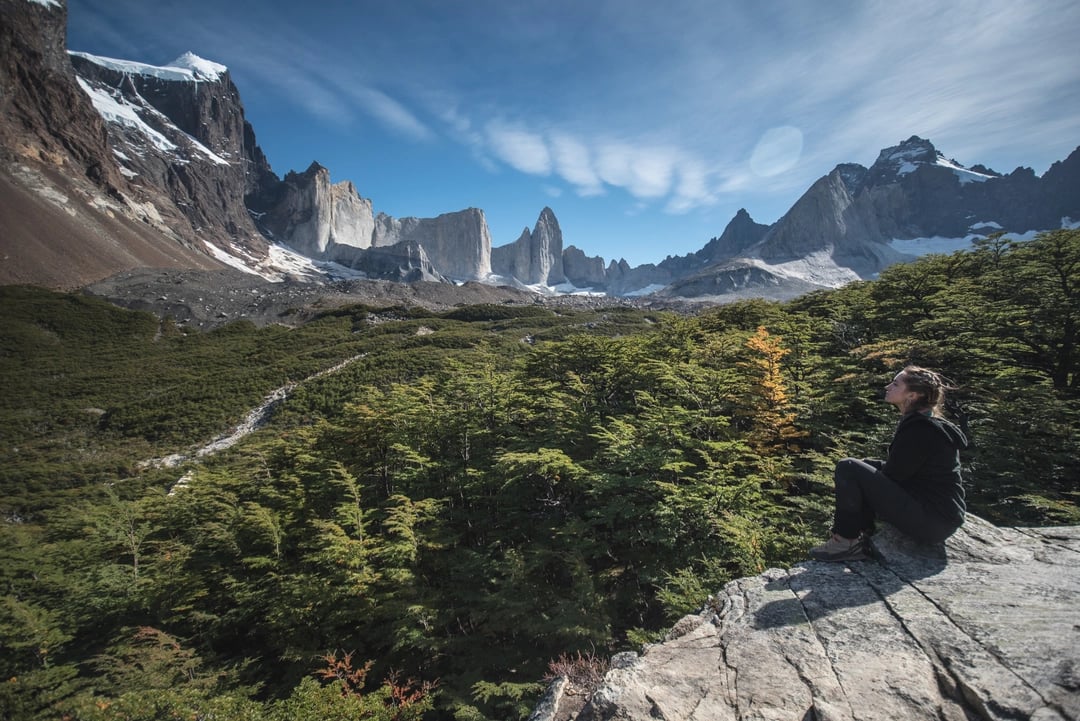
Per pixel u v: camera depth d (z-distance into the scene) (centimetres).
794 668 327
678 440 1240
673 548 1047
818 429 1353
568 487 1358
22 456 4012
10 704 1037
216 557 1480
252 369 5700
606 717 317
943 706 276
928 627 335
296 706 824
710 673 339
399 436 1628
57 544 1839
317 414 4247
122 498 3212
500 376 1903
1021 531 446
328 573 1239
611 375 1836
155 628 1275
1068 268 1539
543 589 1121
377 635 1141
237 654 1282
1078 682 256
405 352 5641
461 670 1064
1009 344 1473
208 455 3888
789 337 2011
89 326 6906
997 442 1104
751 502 1067
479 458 1548
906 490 405
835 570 428
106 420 4650
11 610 1318
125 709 834
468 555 1236
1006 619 323
